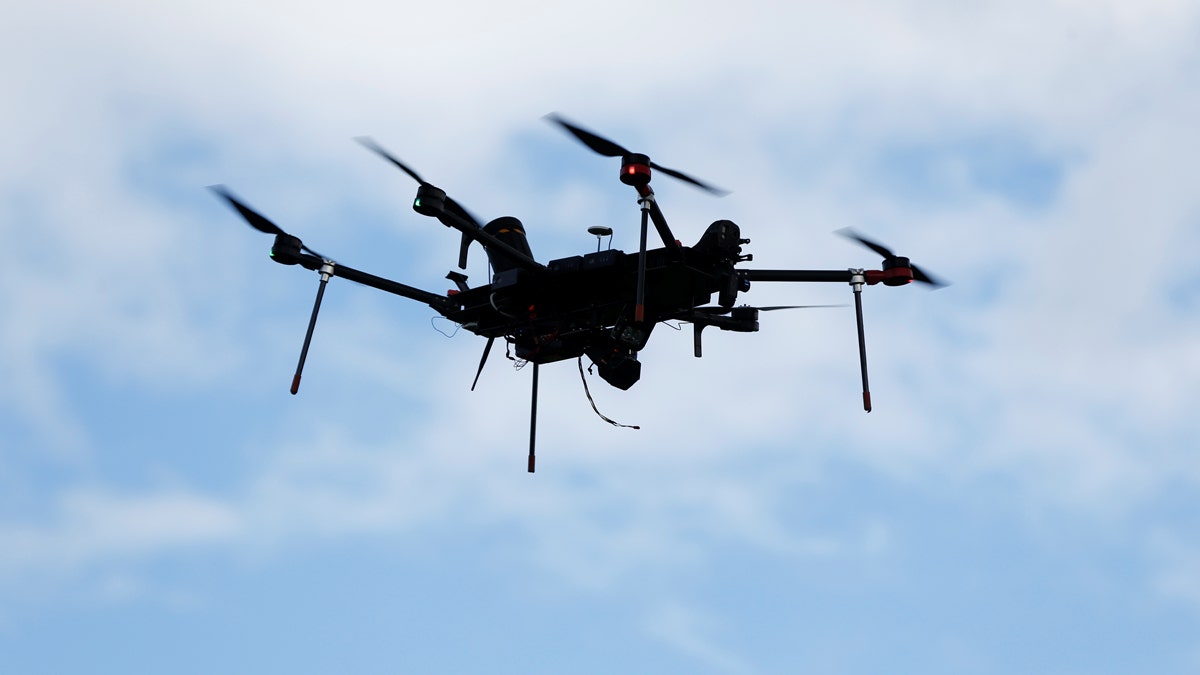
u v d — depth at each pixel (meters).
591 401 39.69
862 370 38.00
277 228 38.88
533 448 39.62
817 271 39.12
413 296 40.53
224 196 38.62
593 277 36.94
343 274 39.47
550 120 32.78
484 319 40.09
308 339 38.59
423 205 34.56
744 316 41.19
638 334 38.84
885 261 39.12
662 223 34.44
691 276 36.22
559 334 38.78
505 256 37.16
